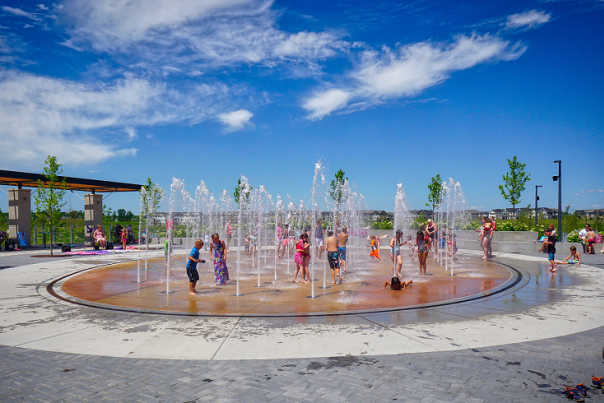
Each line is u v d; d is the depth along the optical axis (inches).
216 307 360.8
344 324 297.7
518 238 981.2
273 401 171.0
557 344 246.7
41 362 219.0
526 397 172.9
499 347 241.1
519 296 406.6
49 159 904.9
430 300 387.9
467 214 1186.6
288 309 350.3
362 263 761.0
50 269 656.4
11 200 1099.9
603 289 446.0
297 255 512.7
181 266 727.7
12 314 335.9
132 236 1311.5
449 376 196.5
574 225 1491.1
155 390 182.1
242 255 937.5
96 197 1283.2
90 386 186.7
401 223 861.2
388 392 179.0
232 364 215.0
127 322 307.1
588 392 176.2
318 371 204.4
